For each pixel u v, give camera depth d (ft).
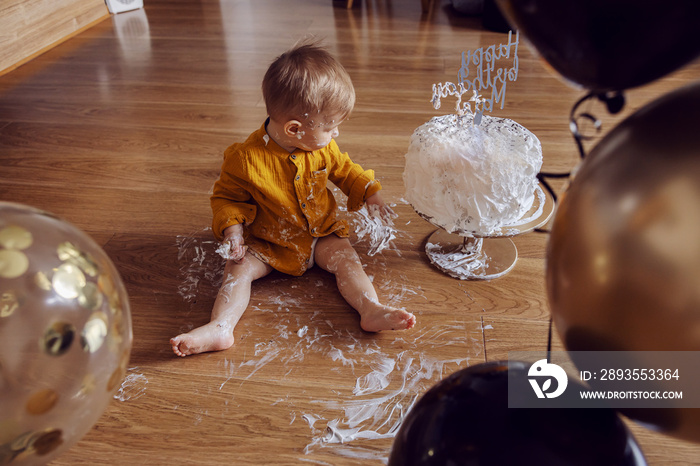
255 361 3.74
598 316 1.48
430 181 3.82
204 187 5.49
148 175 5.69
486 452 1.86
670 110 1.39
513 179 3.69
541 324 3.94
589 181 1.49
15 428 1.47
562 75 1.65
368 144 6.04
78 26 9.48
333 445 3.21
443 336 3.88
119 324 1.66
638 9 1.24
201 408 3.44
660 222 1.30
